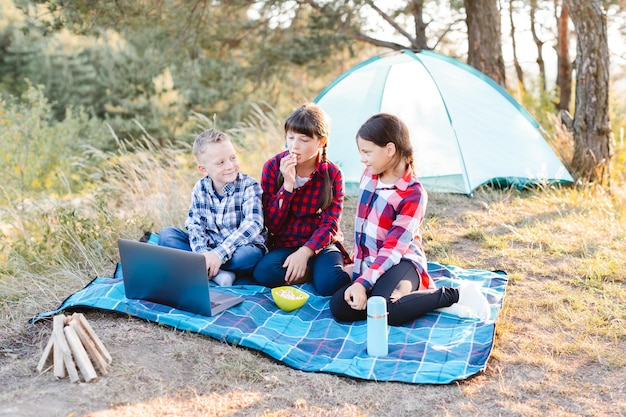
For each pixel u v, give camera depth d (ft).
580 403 8.48
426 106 20.80
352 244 15.34
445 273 13.01
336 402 8.51
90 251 14.55
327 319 10.93
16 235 16.58
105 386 8.46
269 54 35.58
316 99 21.70
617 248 14.57
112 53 49.32
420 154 20.71
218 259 11.75
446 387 8.86
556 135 24.25
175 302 10.66
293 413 8.21
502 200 18.94
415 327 10.55
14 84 54.65
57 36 52.42
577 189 20.38
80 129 41.93
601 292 12.23
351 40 34.50
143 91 47.52
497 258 14.35
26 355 9.56
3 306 11.80
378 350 9.57
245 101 39.40
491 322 10.46
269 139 24.94
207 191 12.42
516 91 29.84
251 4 32.63
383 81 21.12
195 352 9.55
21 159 27.07
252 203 12.28
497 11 27.71
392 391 8.77
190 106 42.39
